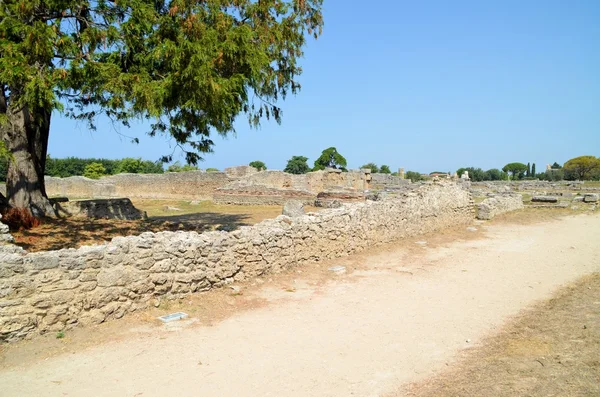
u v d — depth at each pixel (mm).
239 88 11359
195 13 11188
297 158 58688
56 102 9594
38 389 5062
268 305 8258
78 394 4980
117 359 5867
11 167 14406
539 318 7418
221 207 28953
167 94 10672
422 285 9898
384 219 14164
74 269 6648
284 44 14453
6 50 9406
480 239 16250
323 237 11594
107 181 40438
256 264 9609
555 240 16031
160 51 10688
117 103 10805
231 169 41781
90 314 6801
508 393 4754
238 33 11125
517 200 24812
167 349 6219
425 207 16547
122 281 7188
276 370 5652
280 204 29891
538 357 5672
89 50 10906
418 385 5219
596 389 4605
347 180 38312
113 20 11820
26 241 11422
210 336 6738
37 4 10172
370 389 5160
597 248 14375
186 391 5094
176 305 7836
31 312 6238
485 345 6383
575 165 59125
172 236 8398
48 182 42781
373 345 6480
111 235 13250
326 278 10227
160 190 37188
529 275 10828
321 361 5930
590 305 7855
